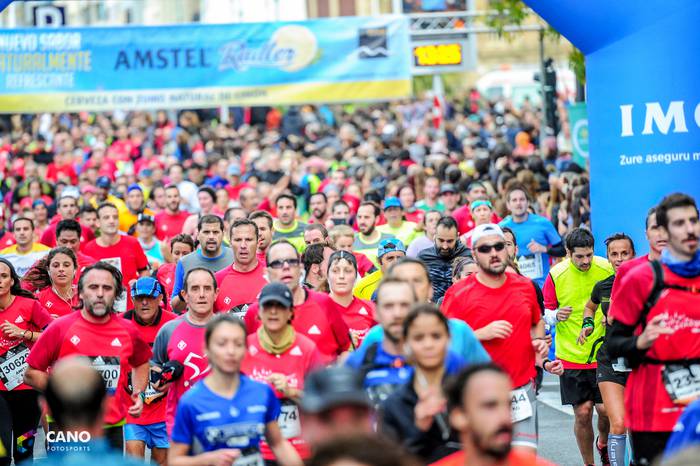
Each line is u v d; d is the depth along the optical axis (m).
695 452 11.38
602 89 31.50
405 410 17.88
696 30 30.42
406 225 42.25
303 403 13.95
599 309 28.66
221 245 32.56
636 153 30.98
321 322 24.14
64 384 14.76
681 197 19.72
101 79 61.12
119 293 25.09
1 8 33.25
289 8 104.56
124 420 25.23
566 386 29.61
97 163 75.94
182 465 18.81
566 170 49.34
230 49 61.47
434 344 17.64
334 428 13.70
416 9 67.19
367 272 37.09
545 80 63.22
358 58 61.75
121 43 61.12
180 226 49.16
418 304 17.89
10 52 60.75
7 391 28.47
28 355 27.02
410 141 87.75
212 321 18.94
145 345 25.42
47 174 77.38
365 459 10.83
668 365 19.94
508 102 106.75
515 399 23.83
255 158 79.69
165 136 91.88
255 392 19.19
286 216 41.31
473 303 23.92
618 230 31.50
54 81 61.00
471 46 66.12
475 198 44.53
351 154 79.19
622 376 26.52
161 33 61.22
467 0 67.62
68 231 36.91
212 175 72.50
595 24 31.06
